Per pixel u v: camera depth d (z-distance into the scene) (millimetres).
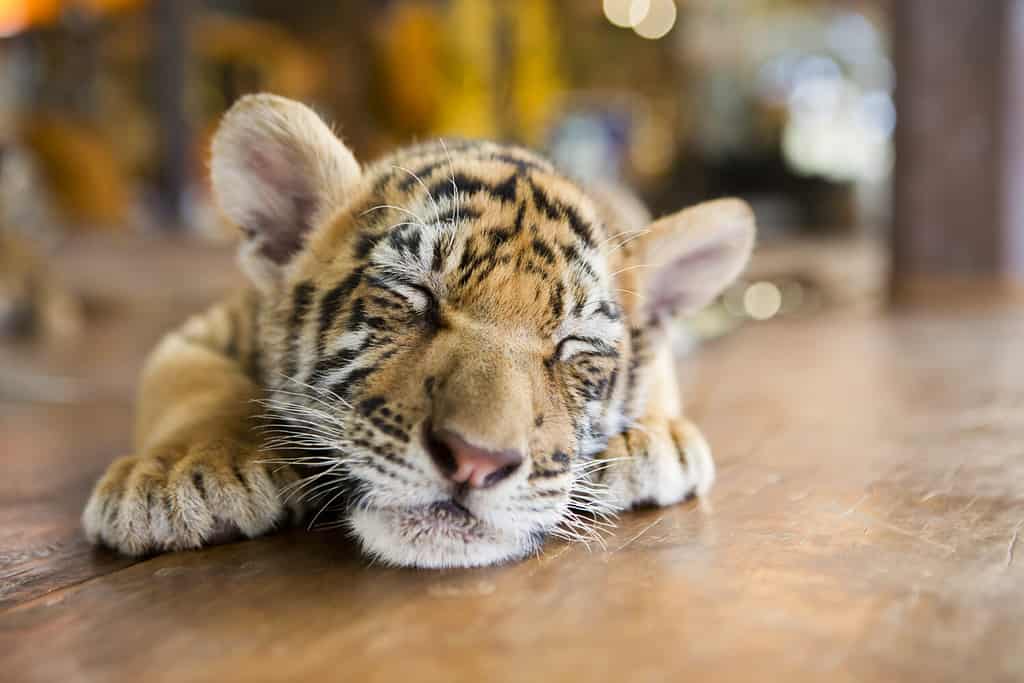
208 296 1295
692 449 412
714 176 2941
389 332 372
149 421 433
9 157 1469
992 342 884
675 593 304
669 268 460
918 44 1337
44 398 708
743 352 898
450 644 274
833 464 456
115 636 283
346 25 1957
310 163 421
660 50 2668
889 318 1103
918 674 254
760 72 3127
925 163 1367
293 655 270
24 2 1737
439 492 338
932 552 333
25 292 1146
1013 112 1303
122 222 1828
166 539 350
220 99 1914
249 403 413
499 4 1682
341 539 362
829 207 3096
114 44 1897
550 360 378
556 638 276
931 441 497
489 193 390
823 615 286
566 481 365
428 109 1723
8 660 271
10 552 357
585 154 2332
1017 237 1353
